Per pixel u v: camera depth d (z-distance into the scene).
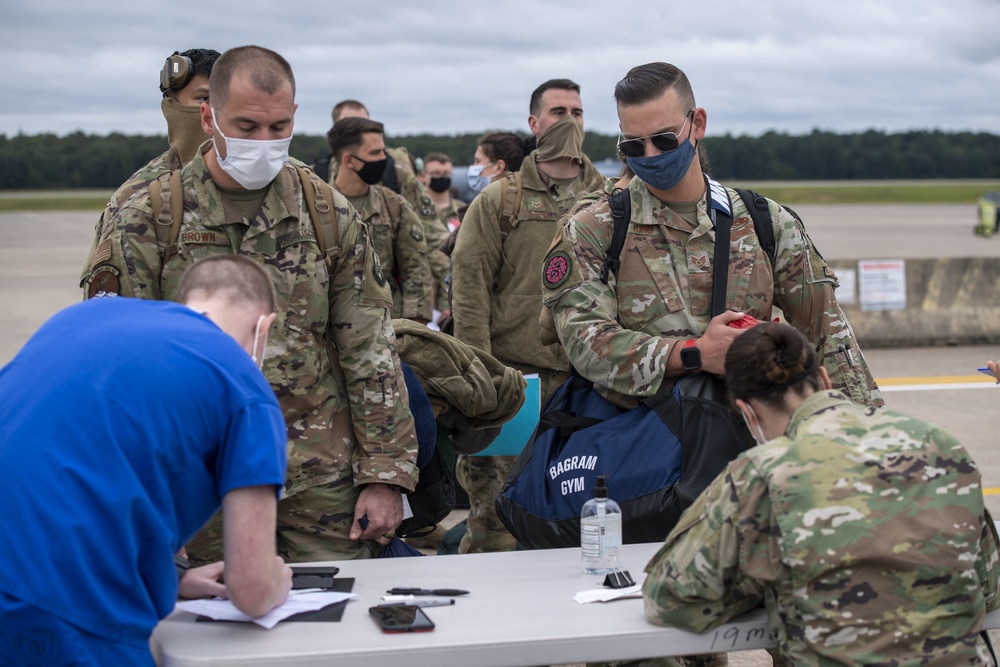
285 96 2.79
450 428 3.85
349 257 3.08
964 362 10.12
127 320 2.13
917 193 77.31
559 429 3.13
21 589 1.92
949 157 107.38
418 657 2.18
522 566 2.77
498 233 4.70
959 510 2.20
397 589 2.54
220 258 2.37
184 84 3.34
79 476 1.96
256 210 2.94
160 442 2.02
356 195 5.92
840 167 105.75
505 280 4.74
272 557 2.21
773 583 2.22
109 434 1.99
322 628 2.29
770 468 2.21
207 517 2.20
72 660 1.93
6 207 60.38
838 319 3.14
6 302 15.15
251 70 2.74
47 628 1.92
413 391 3.47
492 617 2.36
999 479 6.36
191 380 2.07
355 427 3.11
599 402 3.14
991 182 104.19
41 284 17.67
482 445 4.04
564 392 3.22
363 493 3.08
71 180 92.06
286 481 2.98
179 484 2.08
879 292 11.02
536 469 3.06
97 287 2.86
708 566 2.24
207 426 2.09
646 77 2.96
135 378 2.03
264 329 2.36
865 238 31.50
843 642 2.15
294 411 3.00
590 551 2.69
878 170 106.25
